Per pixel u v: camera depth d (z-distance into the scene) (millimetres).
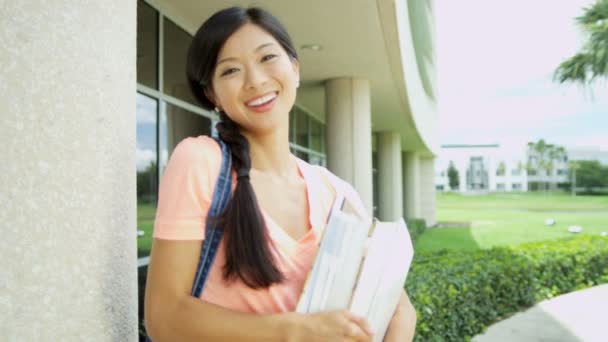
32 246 733
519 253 8422
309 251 1071
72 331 797
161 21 4578
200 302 907
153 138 4461
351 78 7531
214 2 4598
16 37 728
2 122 702
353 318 942
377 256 1052
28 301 723
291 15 4973
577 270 8406
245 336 889
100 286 870
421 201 27359
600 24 17047
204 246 961
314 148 11062
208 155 1007
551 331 5695
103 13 910
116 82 944
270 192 1144
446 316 4941
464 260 7168
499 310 6402
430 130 19547
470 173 110938
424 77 14562
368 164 7566
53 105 779
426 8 13117
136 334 1011
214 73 1114
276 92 1132
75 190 815
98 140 877
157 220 952
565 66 18266
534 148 105562
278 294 1004
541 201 68562
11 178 709
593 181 90688
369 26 5312
